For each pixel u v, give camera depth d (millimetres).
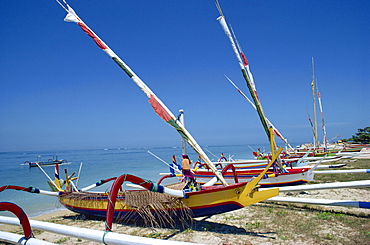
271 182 12320
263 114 9680
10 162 57031
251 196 6578
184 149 8148
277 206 9641
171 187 9172
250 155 65125
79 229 4574
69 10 7570
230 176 13484
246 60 9836
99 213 8680
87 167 38188
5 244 6223
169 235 6930
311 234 6438
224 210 6922
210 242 6250
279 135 15930
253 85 9742
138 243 3697
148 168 35562
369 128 55719
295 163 17281
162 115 7328
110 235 4109
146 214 7289
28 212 12344
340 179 14852
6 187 8336
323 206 9242
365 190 12008
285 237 6301
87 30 7703
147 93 7508
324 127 31656
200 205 7066
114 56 7531
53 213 11969
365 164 22953
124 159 60469
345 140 63781
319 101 31766
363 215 7855
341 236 6211
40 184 21891
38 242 4223
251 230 7008
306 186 8703
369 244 5688
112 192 5305
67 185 10820
